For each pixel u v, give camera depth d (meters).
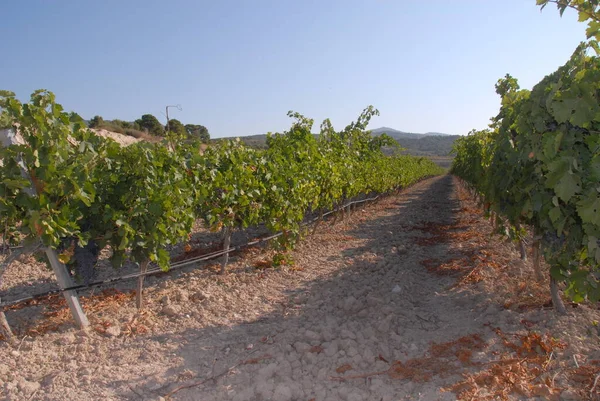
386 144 17.05
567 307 4.80
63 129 4.32
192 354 4.29
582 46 4.10
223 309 5.52
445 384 3.57
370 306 5.39
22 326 4.88
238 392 3.54
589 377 3.49
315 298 5.91
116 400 3.47
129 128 25.42
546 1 3.45
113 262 5.06
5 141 4.20
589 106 3.37
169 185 5.27
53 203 4.32
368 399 3.44
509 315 4.76
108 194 5.07
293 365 3.96
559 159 3.49
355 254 8.63
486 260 7.12
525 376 3.61
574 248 4.07
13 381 3.70
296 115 11.59
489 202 5.94
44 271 6.98
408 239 10.12
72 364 3.99
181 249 8.50
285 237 7.68
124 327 4.84
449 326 4.81
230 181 6.70
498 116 6.09
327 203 10.48
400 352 4.19
